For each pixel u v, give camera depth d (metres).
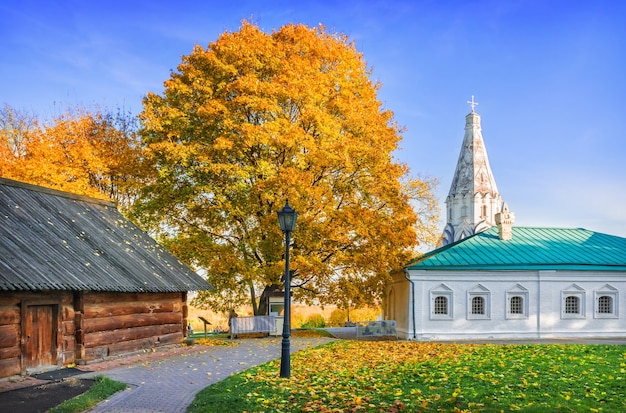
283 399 12.70
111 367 17.77
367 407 11.63
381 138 30.05
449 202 65.81
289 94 27.77
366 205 30.53
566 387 13.34
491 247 33.03
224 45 29.86
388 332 29.72
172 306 23.31
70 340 17.84
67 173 33.19
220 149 27.75
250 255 30.23
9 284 14.41
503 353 20.53
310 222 27.25
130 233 23.83
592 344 25.47
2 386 14.37
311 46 30.56
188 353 21.39
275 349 22.84
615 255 32.78
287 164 28.73
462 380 14.47
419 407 11.51
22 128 41.62
